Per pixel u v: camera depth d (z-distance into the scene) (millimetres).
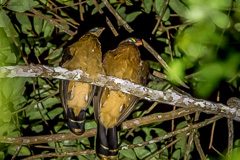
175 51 11750
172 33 11977
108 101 9719
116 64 9938
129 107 10109
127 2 12031
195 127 10469
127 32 12312
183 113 10852
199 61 11609
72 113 9953
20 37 11633
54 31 12062
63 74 8953
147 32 12117
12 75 8445
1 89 10523
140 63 10336
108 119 9945
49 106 11625
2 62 10648
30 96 11570
